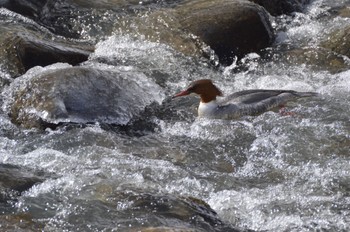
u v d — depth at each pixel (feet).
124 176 38.47
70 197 36.14
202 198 37.17
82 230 33.81
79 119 44.52
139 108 46.70
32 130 44.01
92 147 41.96
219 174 39.86
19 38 50.90
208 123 44.78
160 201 35.19
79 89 45.42
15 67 49.42
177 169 39.78
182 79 51.55
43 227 34.01
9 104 46.14
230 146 42.78
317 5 63.16
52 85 45.32
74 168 39.52
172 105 47.85
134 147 42.52
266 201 36.86
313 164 40.65
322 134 43.55
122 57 53.42
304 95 46.29
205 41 54.19
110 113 45.34
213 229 33.83
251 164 41.06
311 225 34.86
